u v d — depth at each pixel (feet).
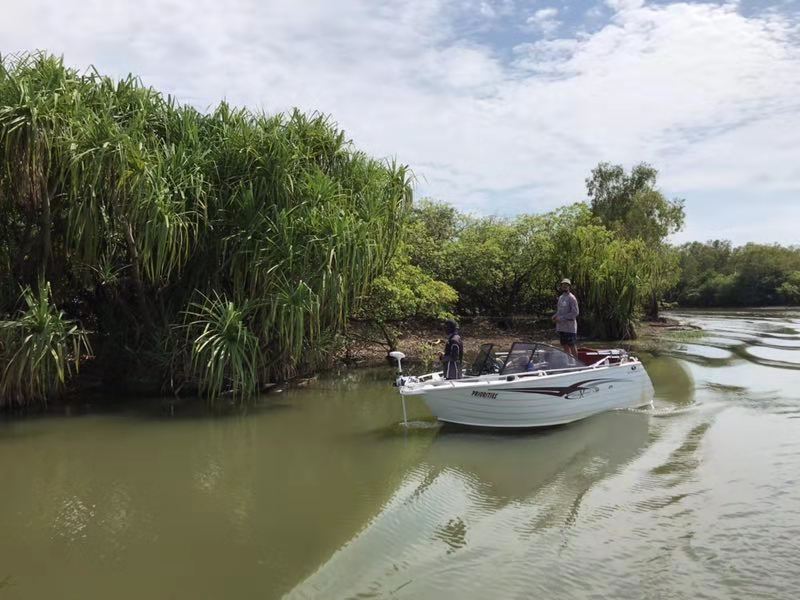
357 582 15.01
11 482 21.80
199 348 31.89
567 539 17.54
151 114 34.91
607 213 144.66
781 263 192.13
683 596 14.51
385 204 38.09
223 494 20.79
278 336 35.94
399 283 50.37
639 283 71.46
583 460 24.93
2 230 34.09
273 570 15.60
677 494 21.08
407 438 27.96
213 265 35.96
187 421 30.50
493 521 18.75
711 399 36.58
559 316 36.99
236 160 35.37
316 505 19.88
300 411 32.96
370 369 46.52
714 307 195.72
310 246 34.17
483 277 75.20
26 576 15.20
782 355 57.36
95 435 27.81
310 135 38.37
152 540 17.22
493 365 32.37
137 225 31.81
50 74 31.07
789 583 15.11
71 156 29.35
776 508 19.79
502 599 14.29
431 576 15.35
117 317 37.76
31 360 29.48
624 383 33.45
